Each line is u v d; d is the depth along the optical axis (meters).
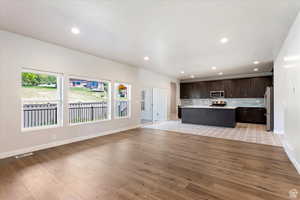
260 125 6.25
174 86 9.18
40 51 3.26
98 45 3.56
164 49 3.83
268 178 2.06
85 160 2.69
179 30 2.75
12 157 2.81
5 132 2.80
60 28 2.70
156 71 6.82
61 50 3.62
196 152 3.10
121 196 1.69
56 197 1.67
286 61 3.16
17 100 2.95
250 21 2.42
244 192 1.74
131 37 3.08
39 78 3.44
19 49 2.97
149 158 2.78
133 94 5.78
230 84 7.51
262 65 5.51
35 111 3.43
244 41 3.26
